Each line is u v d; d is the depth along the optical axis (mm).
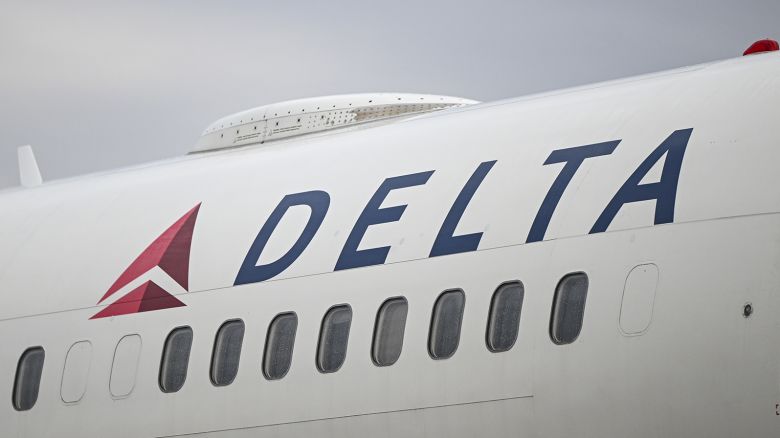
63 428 32938
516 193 27484
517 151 28547
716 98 26344
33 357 34375
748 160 24500
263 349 29812
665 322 23844
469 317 26656
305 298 29594
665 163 25500
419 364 27047
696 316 23547
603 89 29625
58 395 33312
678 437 23531
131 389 31938
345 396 27984
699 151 25266
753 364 22859
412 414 26906
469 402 26141
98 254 35062
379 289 28391
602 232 25438
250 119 40250
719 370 23141
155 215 35031
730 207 24062
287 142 37000
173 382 31297
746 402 22844
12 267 36688
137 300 32969
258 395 29484
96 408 32469
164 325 32031
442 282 27438
